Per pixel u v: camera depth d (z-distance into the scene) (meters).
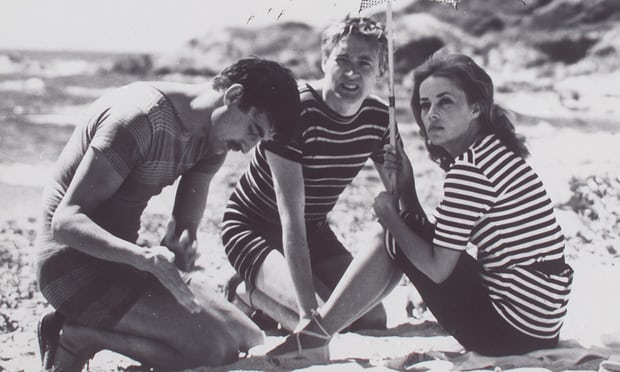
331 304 4.05
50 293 4.04
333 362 4.07
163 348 4.06
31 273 6.30
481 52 14.34
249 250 4.67
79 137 4.05
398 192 4.30
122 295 4.02
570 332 4.51
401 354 4.25
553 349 3.96
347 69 4.35
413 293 5.16
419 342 4.48
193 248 4.32
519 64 14.12
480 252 3.96
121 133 3.85
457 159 3.88
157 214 8.20
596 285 5.50
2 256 6.67
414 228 4.02
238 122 3.92
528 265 3.86
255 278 4.64
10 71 15.46
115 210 4.02
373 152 4.67
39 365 4.34
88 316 4.02
